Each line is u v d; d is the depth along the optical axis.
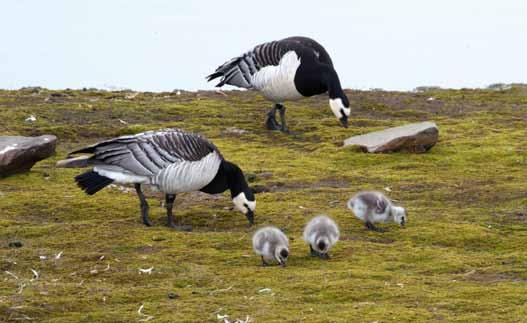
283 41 24.33
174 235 15.70
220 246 15.13
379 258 14.34
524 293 12.43
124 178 15.59
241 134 25.28
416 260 14.27
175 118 27.31
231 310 11.81
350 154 22.55
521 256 14.39
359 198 16.11
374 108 29.72
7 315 11.63
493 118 28.00
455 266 13.88
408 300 12.21
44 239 15.46
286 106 29.33
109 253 14.63
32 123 25.80
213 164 16.05
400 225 16.22
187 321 11.41
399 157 22.31
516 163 21.69
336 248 14.91
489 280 13.23
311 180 20.16
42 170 20.95
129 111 27.94
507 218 16.83
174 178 15.65
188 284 13.09
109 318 11.57
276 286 12.85
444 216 17.00
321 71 23.98
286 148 23.75
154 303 12.16
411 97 32.09
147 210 16.44
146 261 14.12
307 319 11.38
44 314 11.73
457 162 21.84
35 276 13.40
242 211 16.50
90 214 17.34
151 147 15.54
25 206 17.75
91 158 15.62
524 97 32.16
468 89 34.38
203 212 17.36
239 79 24.66
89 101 29.52
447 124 26.92
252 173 20.67
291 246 15.09
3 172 20.00
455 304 11.99
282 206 17.75
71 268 13.77
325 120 27.25
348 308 11.88
